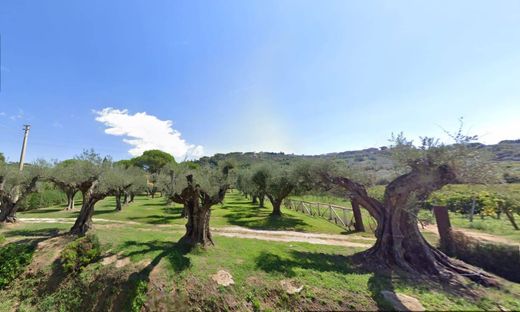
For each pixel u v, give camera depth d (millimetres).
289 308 7930
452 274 9320
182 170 14094
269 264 9969
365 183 13336
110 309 8469
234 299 8203
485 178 9266
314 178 14758
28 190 16891
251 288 8555
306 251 12312
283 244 13547
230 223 20016
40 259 11109
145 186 22797
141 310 8039
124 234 14000
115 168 17297
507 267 9469
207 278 8914
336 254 12094
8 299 9719
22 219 19516
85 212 14836
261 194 28594
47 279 10086
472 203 18766
